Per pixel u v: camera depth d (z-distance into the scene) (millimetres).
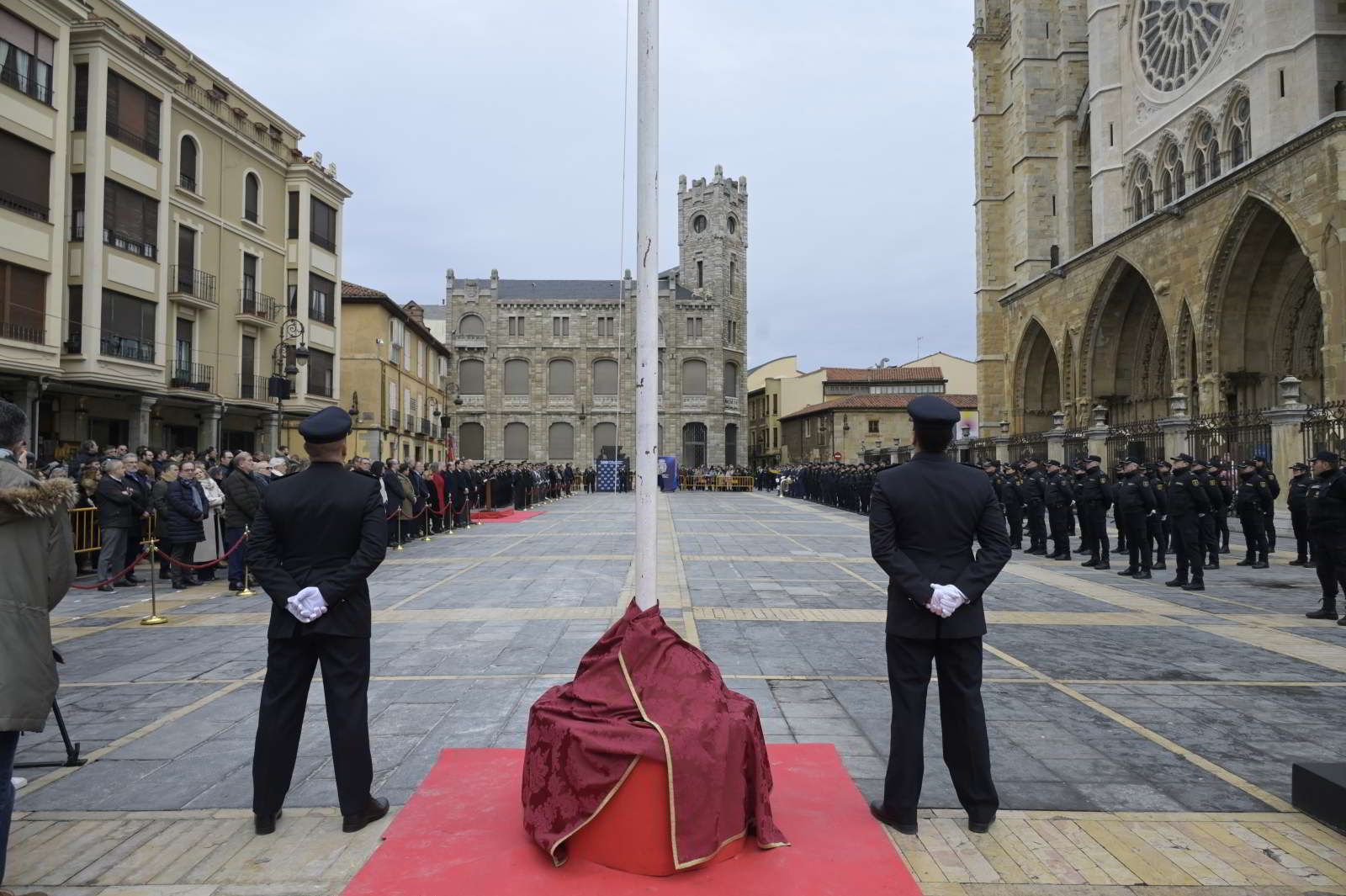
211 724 5672
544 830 3684
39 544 3572
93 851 3816
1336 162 19641
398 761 4969
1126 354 33125
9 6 21609
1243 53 26766
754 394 92438
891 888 3406
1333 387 19750
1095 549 14969
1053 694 6391
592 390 70188
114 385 24828
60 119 23188
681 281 75125
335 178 37906
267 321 32062
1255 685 6676
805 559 15891
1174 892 3443
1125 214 33906
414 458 49406
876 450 54094
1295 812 4266
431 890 3381
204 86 30969
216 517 13570
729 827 3654
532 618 9461
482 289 73188
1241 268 24469
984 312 45344
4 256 21625
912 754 3998
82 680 6852
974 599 3998
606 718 3715
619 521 27891
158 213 26812
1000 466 20797
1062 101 39812
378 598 10969
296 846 3881
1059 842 3906
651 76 4887
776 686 6578
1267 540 16609
